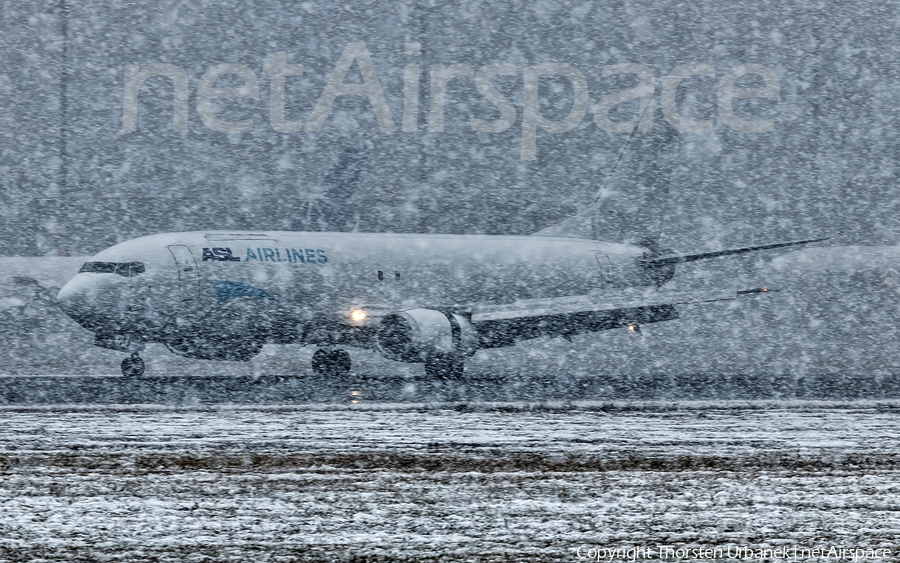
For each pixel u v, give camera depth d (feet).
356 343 275.39
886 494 93.15
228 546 71.77
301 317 262.67
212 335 258.78
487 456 117.70
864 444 131.23
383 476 102.73
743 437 137.49
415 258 283.18
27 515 82.12
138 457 115.96
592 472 106.11
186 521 80.07
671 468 109.29
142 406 180.34
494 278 290.97
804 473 106.01
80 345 428.97
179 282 250.37
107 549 70.79
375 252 278.26
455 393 221.46
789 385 262.67
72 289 247.70
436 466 109.91
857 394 233.55
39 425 148.66
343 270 269.85
